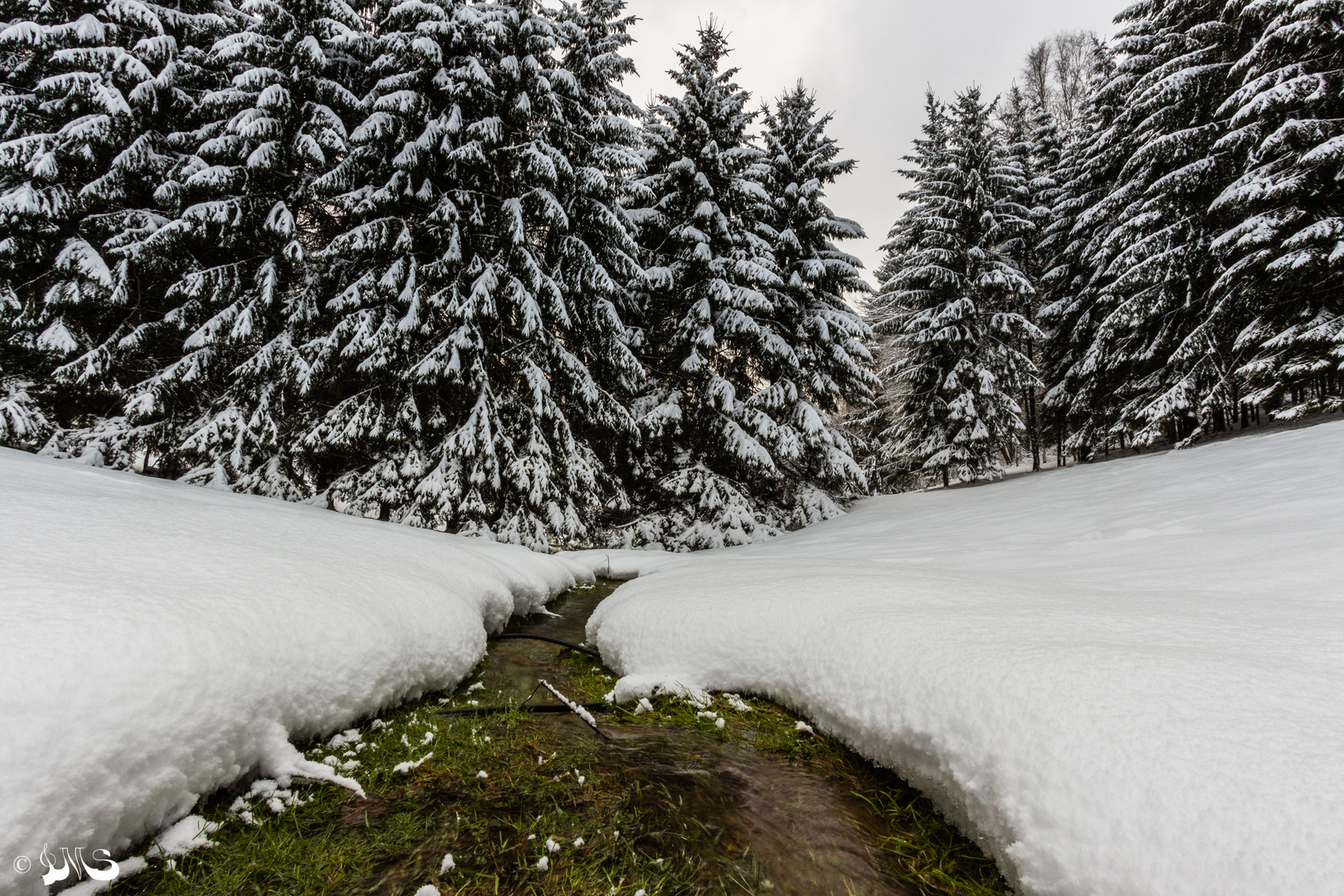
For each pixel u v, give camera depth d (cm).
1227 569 322
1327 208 957
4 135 878
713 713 277
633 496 1294
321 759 208
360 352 788
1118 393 1411
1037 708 171
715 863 169
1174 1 1236
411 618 290
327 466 986
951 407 1504
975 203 1577
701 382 1203
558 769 224
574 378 948
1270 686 159
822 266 1330
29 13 907
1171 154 1201
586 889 155
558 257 1002
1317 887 101
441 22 841
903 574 379
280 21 866
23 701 130
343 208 859
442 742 238
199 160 882
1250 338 1041
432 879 156
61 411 926
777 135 1455
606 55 1024
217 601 203
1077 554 454
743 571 466
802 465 1397
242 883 148
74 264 821
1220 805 122
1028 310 1862
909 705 212
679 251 1250
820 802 203
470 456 830
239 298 866
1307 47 957
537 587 562
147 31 939
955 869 164
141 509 327
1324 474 555
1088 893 127
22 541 217
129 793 139
